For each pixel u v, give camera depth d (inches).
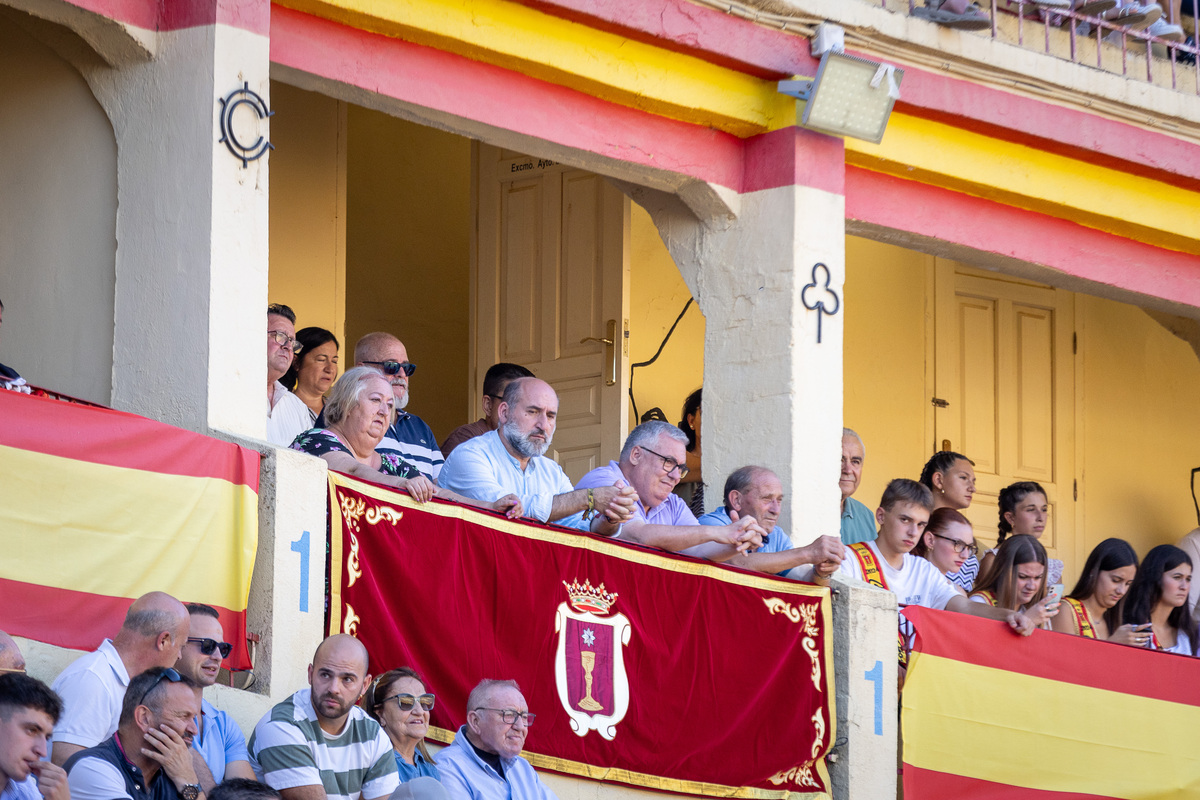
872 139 1199.6
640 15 1122.0
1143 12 1391.5
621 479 1061.1
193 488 840.3
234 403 913.5
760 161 1211.9
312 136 1424.7
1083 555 1818.4
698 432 1325.0
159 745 712.4
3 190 1003.3
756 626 1060.5
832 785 1100.5
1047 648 1190.9
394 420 1135.6
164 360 921.5
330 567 871.1
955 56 1264.8
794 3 1183.6
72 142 978.7
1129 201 1391.5
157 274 932.0
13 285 993.5
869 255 1734.7
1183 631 1334.9
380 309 1708.9
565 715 952.9
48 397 845.2
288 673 855.7
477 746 869.2
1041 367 1824.6
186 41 942.4
